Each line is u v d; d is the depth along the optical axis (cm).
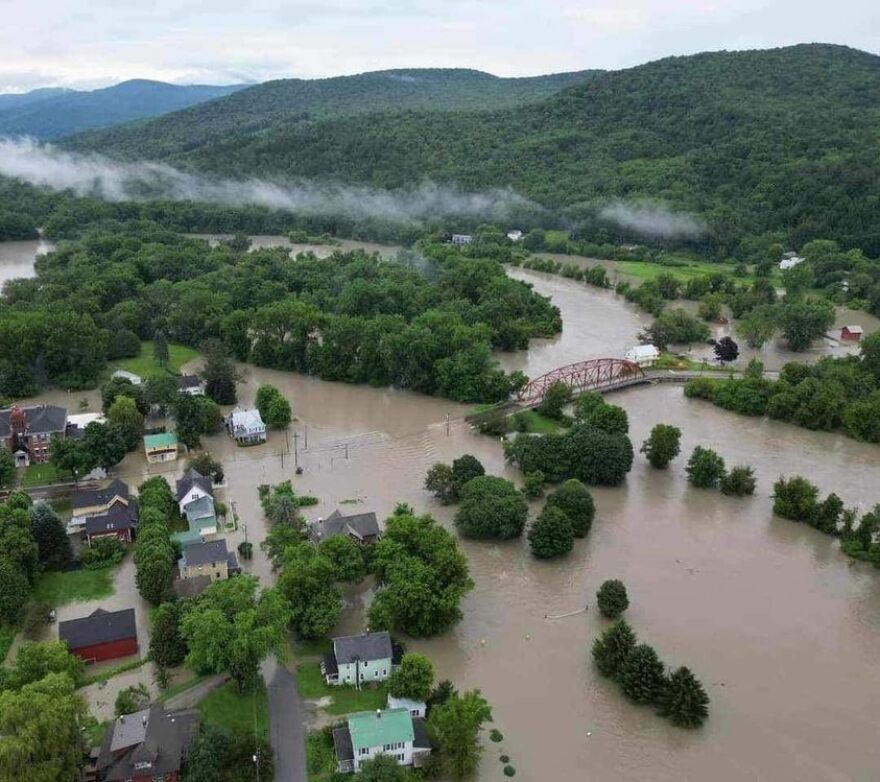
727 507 15638
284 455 17500
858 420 19038
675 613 12200
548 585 12850
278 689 10281
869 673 11081
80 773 8594
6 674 9825
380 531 13425
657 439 17000
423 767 9150
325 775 8950
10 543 12012
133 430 17475
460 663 10975
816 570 13562
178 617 10644
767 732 9969
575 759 9450
